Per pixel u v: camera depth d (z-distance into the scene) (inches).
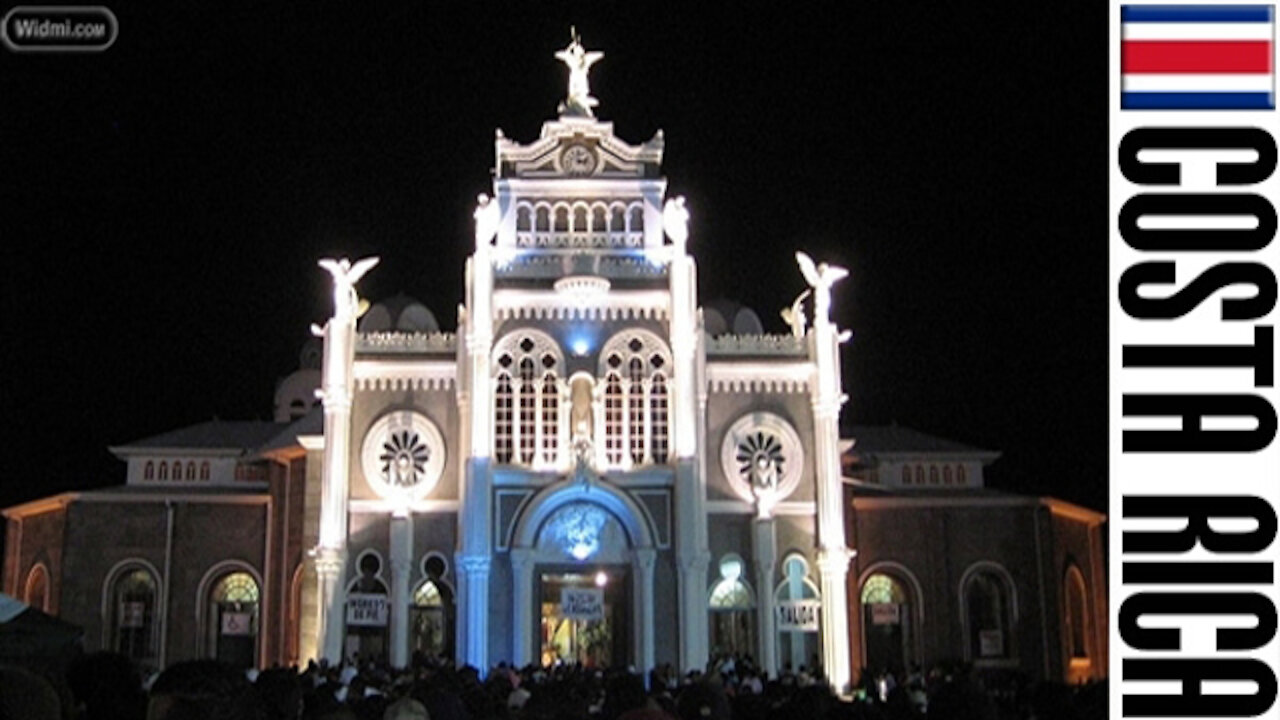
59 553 2689.5
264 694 597.0
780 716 651.5
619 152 2541.8
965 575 2736.2
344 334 2397.9
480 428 2326.5
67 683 510.9
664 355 2431.1
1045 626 2704.2
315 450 2477.9
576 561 2330.2
